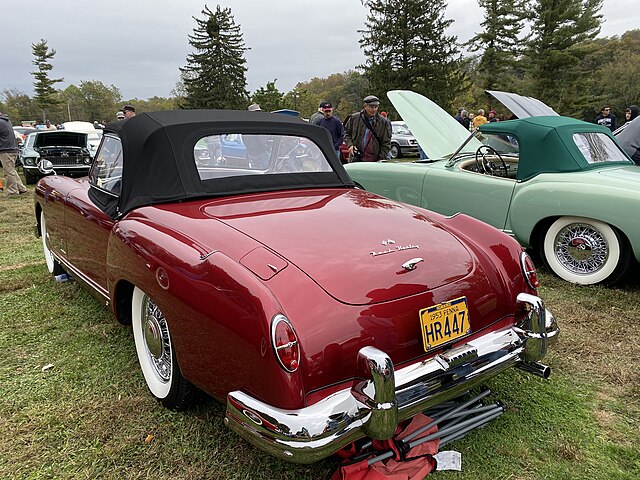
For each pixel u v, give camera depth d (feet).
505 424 7.89
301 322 5.80
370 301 6.23
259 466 6.91
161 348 8.00
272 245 6.79
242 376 5.80
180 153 8.68
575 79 130.11
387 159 24.20
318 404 5.59
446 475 6.77
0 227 22.58
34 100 212.84
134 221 8.00
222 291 5.93
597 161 14.96
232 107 181.68
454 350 6.75
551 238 14.42
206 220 7.55
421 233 7.86
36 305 12.61
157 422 7.86
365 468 6.38
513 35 137.80
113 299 8.71
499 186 15.16
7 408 8.26
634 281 14.26
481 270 7.55
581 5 131.13
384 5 139.23
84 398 8.56
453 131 20.79
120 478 6.71
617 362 9.84
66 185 12.09
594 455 7.21
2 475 6.76
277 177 9.55
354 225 7.72
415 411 6.12
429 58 136.26
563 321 11.66
